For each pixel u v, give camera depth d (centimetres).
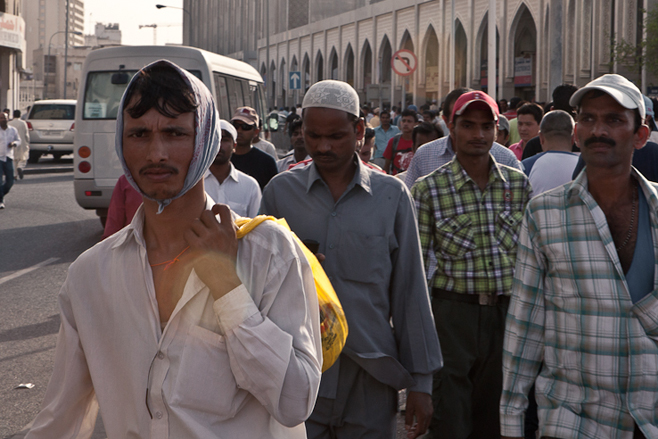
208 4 11181
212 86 1169
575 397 258
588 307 255
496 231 387
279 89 8031
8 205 1605
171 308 172
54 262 991
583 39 3650
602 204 260
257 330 163
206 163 173
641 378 249
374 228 297
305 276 181
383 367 287
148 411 169
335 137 295
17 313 715
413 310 300
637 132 262
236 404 170
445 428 379
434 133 834
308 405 169
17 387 510
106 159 1160
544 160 515
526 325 269
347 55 6519
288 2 7831
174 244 176
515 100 1410
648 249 255
